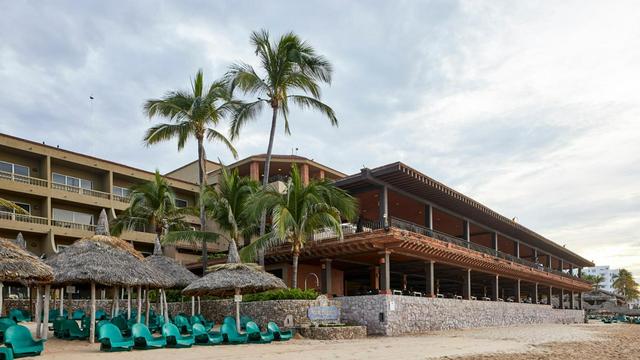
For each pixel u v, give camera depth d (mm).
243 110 31672
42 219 38969
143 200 36406
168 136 34000
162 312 27141
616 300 104875
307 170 45000
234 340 20156
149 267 22125
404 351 18719
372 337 25484
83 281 19047
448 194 35406
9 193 38250
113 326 17078
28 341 15336
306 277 34531
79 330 20062
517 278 47188
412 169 30703
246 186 31359
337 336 24125
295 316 25656
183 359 15055
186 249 46531
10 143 37844
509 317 42469
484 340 24844
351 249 29094
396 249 28906
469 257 35469
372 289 36125
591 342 26156
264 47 31109
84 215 43094
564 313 57094
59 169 42062
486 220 44375
